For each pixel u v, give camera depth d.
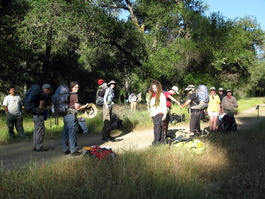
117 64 29.16
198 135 8.40
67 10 18.70
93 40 21.34
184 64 22.73
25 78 26.62
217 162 5.39
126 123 11.54
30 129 11.54
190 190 3.84
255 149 6.36
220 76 27.86
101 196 3.56
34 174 4.25
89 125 11.57
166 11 23.39
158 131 6.70
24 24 18.80
